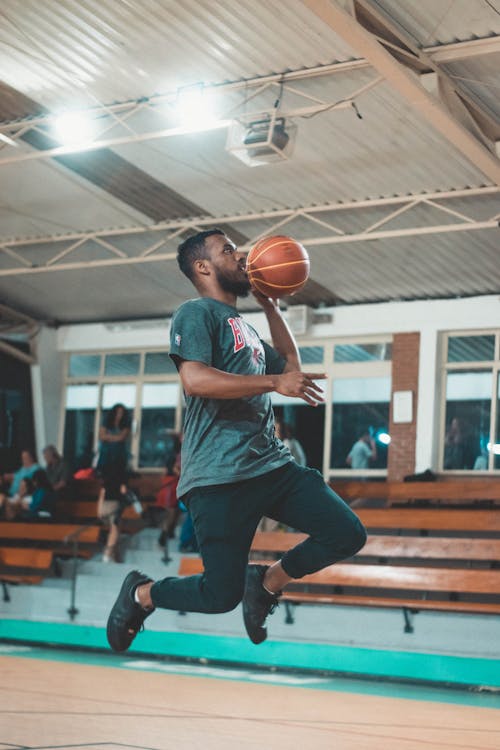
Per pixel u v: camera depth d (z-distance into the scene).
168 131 10.66
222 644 10.41
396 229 13.02
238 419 3.46
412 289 14.67
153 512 15.24
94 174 12.71
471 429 14.32
